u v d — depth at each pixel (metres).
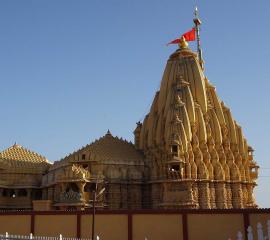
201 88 93.81
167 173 82.69
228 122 96.25
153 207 82.88
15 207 87.19
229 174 89.25
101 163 84.19
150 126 92.25
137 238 56.00
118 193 83.06
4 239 38.31
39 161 96.75
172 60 98.00
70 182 76.81
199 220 54.03
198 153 85.94
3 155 94.69
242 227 51.94
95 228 57.84
